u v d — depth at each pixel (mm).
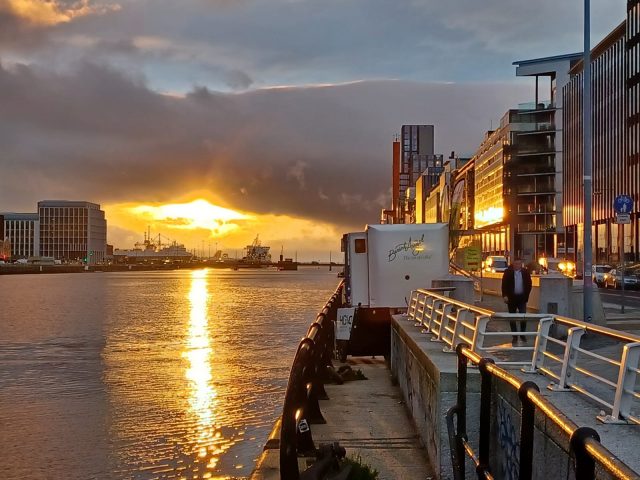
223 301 83938
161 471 13859
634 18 76312
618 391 5738
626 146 78625
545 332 8203
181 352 33219
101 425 17703
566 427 3637
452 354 10211
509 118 107188
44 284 157000
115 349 34844
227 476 13383
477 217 129875
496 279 34562
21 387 23516
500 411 6855
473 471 7730
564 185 101375
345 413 13656
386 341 23219
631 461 4699
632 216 76562
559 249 99625
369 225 23766
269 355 31625
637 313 25312
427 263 23516
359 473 8750
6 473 13820
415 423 11859
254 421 18000
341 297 29672
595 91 88812
